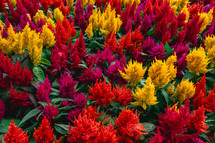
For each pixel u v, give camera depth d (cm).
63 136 229
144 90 254
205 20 482
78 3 471
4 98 262
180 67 351
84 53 351
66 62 324
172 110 247
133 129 221
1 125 241
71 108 268
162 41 407
